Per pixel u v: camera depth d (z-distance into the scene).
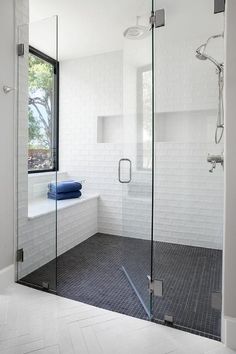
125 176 2.65
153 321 1.78
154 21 2.09
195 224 3.10
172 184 3.19
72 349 1.51
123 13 2.68
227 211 1.40
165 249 3.00
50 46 2.39
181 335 1.64
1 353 1.47
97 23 2.89
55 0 2.47
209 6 2.35
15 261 2.34
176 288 2.08
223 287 1.44
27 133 2.44
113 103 3.68
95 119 3.81
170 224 3.20
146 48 2.28
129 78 2.66
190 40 3.01
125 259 2.55
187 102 3.09
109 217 3.81
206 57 2.89
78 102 3.90
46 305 1.96
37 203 2.40
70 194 3.48
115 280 2.40
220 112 2.77
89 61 3.79
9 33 2.19
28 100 2.45
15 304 1.96
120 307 1.95
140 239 2.24
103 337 1.61
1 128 2.16
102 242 3.47
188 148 3.13
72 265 2.74
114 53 3.64
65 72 3.94
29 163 2.46
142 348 1.52
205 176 3.05
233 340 1.53
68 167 4.03
